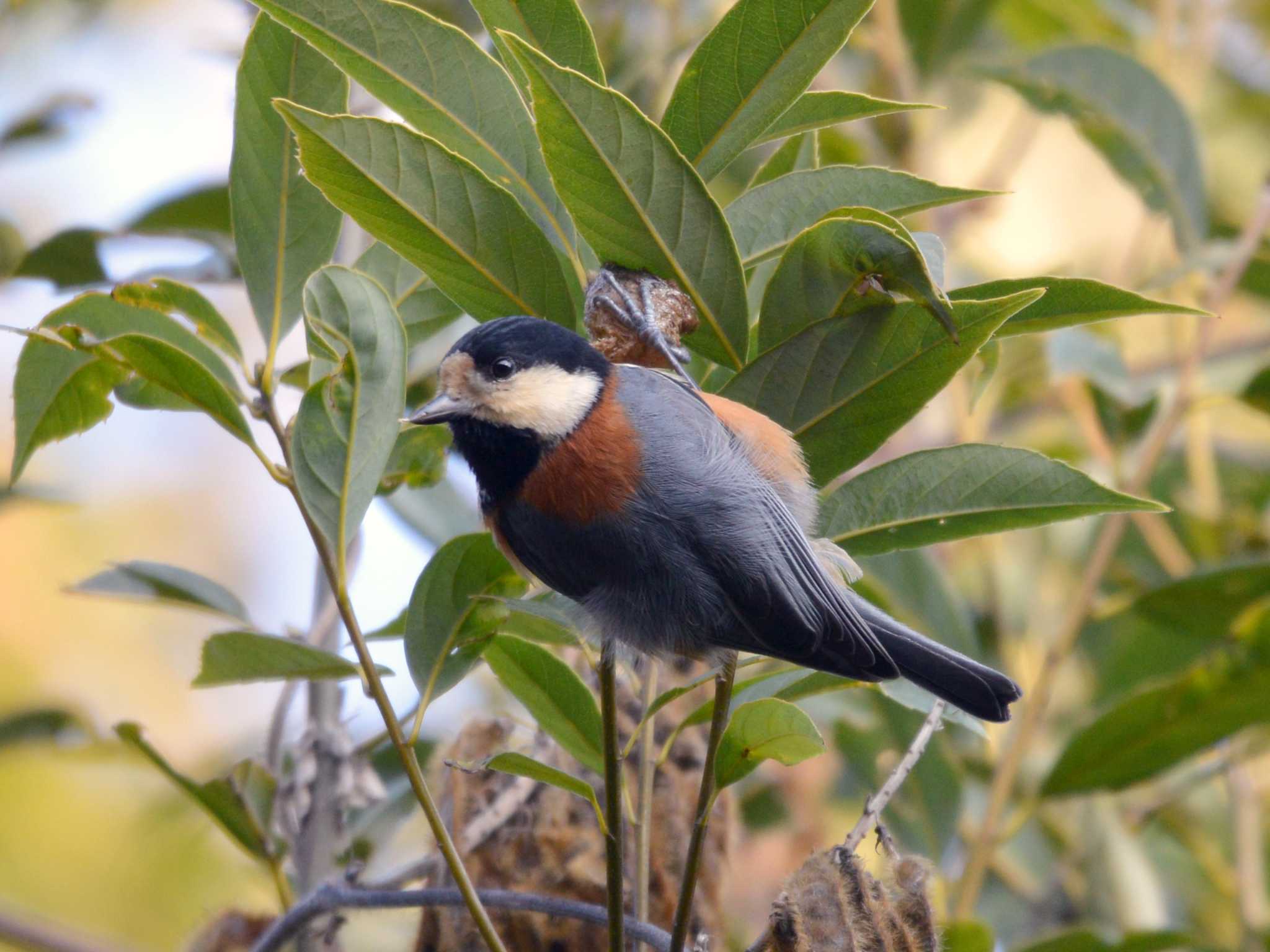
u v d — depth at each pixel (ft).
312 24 15.87
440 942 20.56
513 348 17.57
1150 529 33.17
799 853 31.45
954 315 16.19
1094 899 30.04
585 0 34.63
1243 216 40.65
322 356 15.74
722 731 15.79
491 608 16.44
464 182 16.08
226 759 35.06
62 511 42.55
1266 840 32.96
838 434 17.54
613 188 15.92
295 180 17.02
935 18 34.99
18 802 39.19
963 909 24.71
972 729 19.22
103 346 15.10
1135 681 31.40
